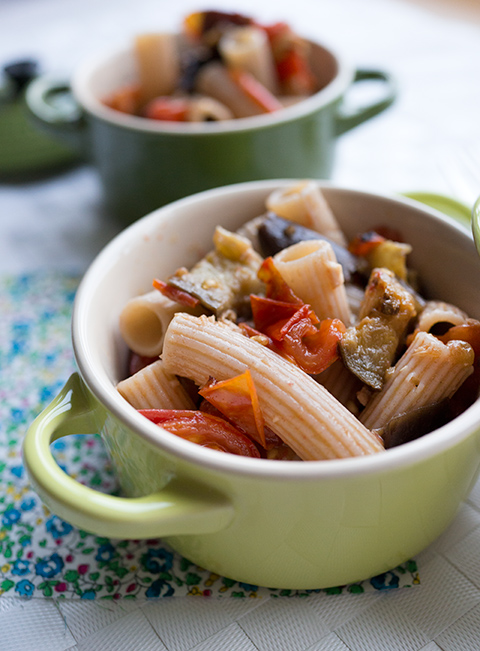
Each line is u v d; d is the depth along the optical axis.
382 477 0.17
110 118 0.31
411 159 0.37
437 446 0.18
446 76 0.44
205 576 0.21
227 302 0.23
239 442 0.20
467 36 0.49
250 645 0.19
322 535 0.18
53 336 0.28
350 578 0.20
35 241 0.35
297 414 0.19
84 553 0.22
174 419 0.20
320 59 0.38
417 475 0.18
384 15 0.52
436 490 0.19
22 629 0.20
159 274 0.25
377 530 0.18
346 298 0.23
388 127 0.40
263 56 0.36
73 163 0.41
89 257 0.33
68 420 0.20
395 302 0.22
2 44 0.51
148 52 0.36
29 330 0.29
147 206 0.33
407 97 0.43
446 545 0.21
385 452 0.17
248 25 0.38
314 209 0.24
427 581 0.20
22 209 0.37
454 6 0.53
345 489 0.17
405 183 0.35
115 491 0.23
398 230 0.25
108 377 0.21
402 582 0.20
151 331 0.23
